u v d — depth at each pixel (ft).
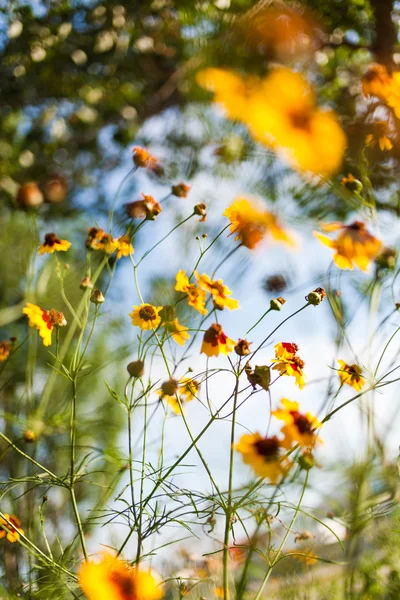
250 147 3.36
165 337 2.60
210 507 2.43
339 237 2.55
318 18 4.64
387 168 3.23
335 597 2.48
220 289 2.70
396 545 2.39
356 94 4.60
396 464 2.32
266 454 2.31
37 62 6.12
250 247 2.70
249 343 2.49
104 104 6.13
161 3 5.70
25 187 3.43
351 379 2.45
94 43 6.16
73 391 2.60
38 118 6.30
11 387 3.88
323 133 2.25
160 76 6.12
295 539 2.63
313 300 2.50
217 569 2.62
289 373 2.46
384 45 4.91
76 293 4.58
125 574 2.37
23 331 4.76
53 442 3.50
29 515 2.88
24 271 4.07
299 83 2.26
